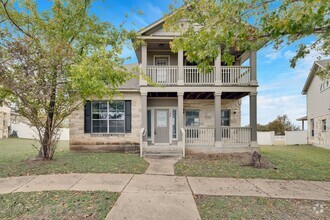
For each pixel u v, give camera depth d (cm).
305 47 491
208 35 447
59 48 683
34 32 756
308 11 339
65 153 1039
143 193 472
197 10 476
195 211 384
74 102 850
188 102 1286
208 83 1075
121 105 1180
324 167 760
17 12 734
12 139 1950
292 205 418
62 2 790
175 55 1258
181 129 1050
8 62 622
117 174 633
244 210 392
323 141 1577
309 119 1852
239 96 1223
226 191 494
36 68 664
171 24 564
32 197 441
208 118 1287
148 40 1082
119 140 1159
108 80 713
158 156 974
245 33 417
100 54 709
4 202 416
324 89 1574
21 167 695
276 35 397
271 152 1195
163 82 1089
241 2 405
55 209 386
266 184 552
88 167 707
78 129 1150
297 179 601
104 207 396
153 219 352
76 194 461
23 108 757
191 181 573
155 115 1270
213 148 1071
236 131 1093
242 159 912
